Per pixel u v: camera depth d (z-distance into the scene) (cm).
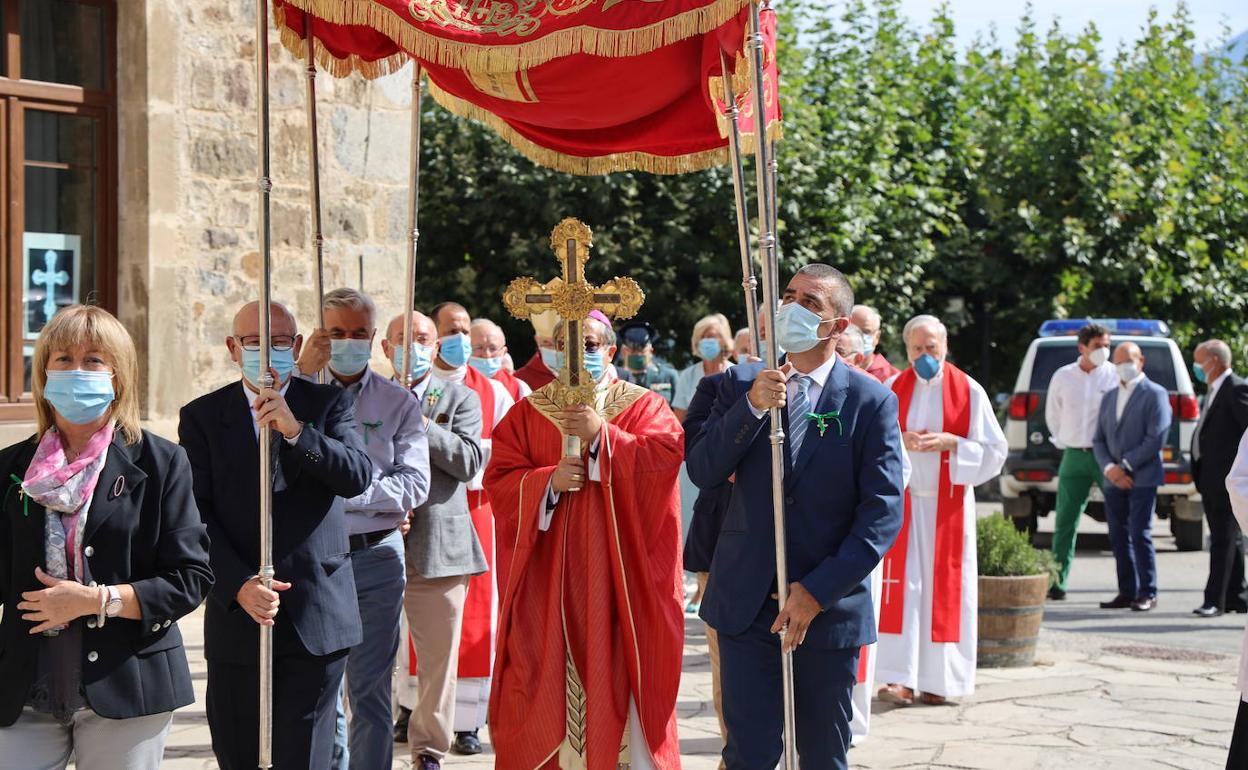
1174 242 2016
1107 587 1174
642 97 501
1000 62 2198
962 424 707
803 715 429
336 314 514
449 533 572
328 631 434
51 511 363
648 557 471
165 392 867
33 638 362
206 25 888
